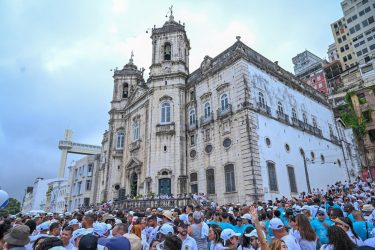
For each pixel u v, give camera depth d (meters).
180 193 33.41
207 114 35.03
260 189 27.05
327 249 5.09
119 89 52.56
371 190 25.02
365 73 59.97
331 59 96.81
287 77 39.47
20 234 5.35
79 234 6.81
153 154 36.66
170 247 5.11
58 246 4.46
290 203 18.08
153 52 43.31
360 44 72.75
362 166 47.59
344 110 53.78
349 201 16.50
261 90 32.91
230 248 6.13
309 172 35.06
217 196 30.45
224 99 32.94
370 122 49.78
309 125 39.25
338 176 40.88
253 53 35.19
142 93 44.69
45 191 101.19
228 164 30.20
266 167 28.80
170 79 40.34
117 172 45.56
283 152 32.06
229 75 33.03
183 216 11.22
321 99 46.69
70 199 67.00
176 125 37.41
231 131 30.86
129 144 44.47
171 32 43.50
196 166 34.31
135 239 6.26
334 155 42.34
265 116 31.59
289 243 5.90
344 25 82.00
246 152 28.44
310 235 6.56
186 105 38.84
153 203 27.70
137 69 55.53
